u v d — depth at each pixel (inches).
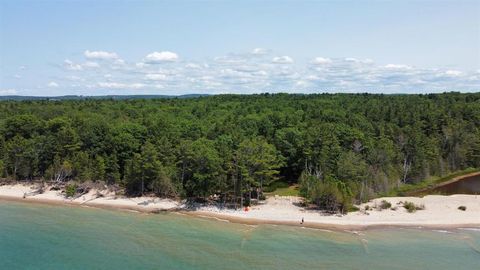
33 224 3447.3
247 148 3900.1
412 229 3356.3
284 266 2625.5
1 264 2642.7
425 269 2598.4
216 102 7829.7
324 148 4407.0
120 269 2571.4
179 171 4151.1
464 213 3673.7
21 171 4576.8
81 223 3489.2
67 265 2632.9
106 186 4399.6
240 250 2901.1
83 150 4672.7
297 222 3503.9
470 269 2603.3
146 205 3978.8
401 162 5024.6
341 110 6437.0
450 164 5521.7
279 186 4650.6
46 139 4645.7
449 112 6348.4
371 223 3469.5
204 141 4466.0
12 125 5064.0
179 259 2731.3
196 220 3577.8
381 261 2716.5
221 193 4010.8
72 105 7199.8
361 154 4635.8
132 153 4549.7
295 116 5841.5
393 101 7613.2
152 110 6712.6
